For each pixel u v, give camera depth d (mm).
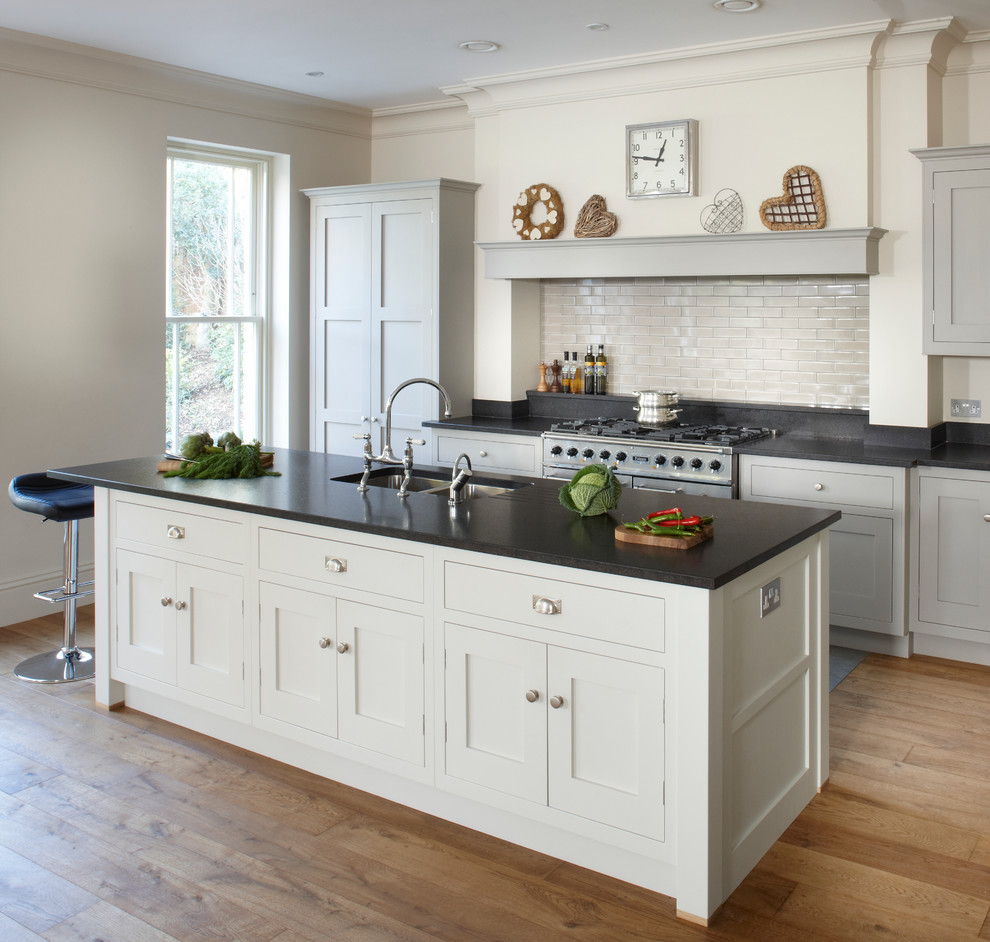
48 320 5359
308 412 6867
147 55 5375
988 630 4570
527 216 5941
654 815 2760
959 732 3955
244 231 6547
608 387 6238
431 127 6656
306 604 3469
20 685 4477
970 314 4711
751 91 5164
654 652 2701
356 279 6414
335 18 4715
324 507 3502
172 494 3783
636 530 2973
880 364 5043
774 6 4445
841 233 4883
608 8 4512
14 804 3385
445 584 3104
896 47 4805
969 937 2652
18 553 5371
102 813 3322
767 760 3059
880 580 4742
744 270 5234
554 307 6418
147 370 5840
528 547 2908
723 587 2686
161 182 5812
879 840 3145
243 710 3713
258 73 5754
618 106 5586
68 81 5320
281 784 3533
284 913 2764
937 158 4699
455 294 6215
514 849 3092
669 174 5402
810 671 3334
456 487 3572
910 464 4590
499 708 3035
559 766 2924
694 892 2699
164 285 5883
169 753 3783
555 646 2887
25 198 5207
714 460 5043
